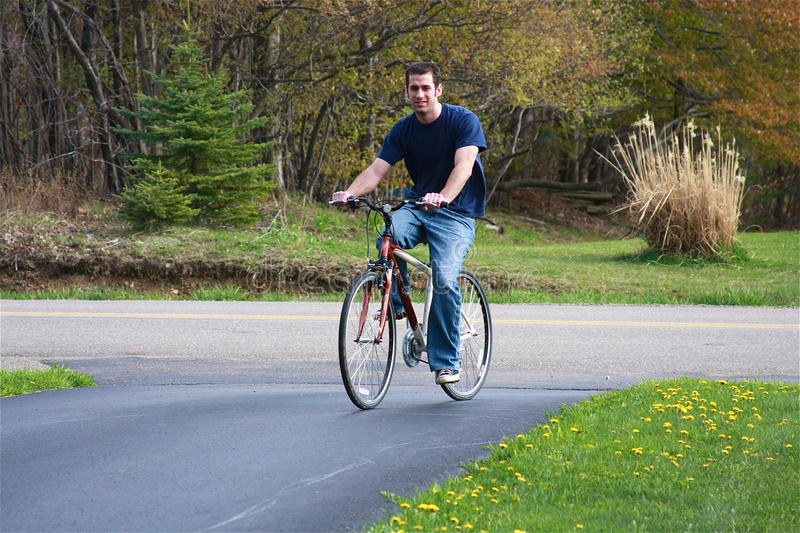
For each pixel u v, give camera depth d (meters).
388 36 47.88
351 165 58.19
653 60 78.31
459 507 7.77
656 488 8.23
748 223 101.25
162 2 47.78
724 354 18.05
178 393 13.60
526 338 20.03
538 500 7.96
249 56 52.34
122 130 38.47
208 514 7.81
